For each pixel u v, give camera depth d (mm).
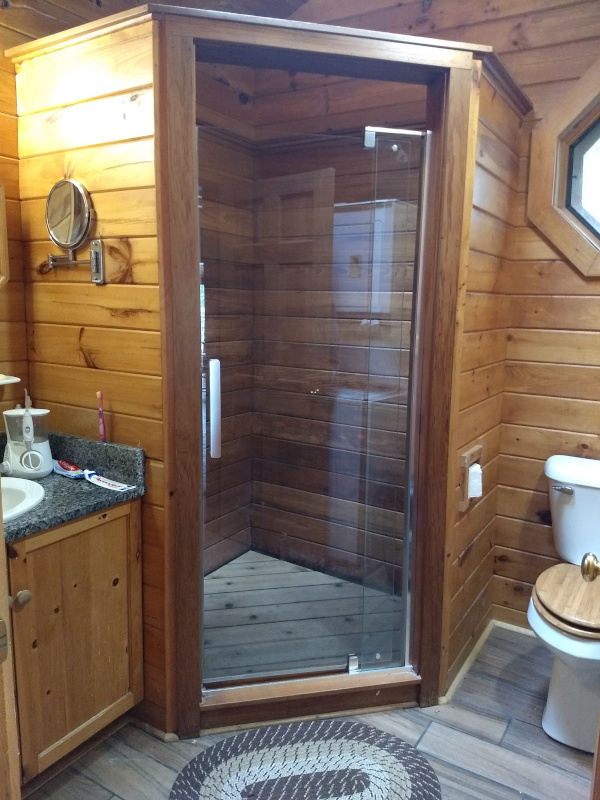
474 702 2006
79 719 1675
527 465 2375
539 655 2285
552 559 2371
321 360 2525
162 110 1541
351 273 2391
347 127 2537
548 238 2211
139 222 1625
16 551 1445
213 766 1717
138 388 1718
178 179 1567
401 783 1658
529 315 2295
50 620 1556
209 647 2066
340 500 2531
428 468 1848
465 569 2102
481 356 2049
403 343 2088
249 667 2004
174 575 1751
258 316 2643
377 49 1611
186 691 1804
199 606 1778
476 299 1926
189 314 1637
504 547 2463
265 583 2580
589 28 2047
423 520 1882
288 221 2514
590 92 2064
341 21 2518
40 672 1547
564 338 2246
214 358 2393
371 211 2275
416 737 1841
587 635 1653
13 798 932
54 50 1706
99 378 1802
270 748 1786
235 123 2656
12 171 1864
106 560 1688
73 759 1747
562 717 1814
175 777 1682
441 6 2297
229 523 2445
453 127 1687
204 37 1524
